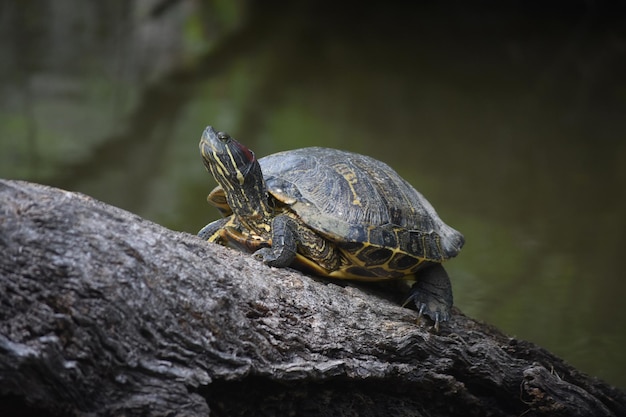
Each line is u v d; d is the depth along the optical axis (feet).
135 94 74.38
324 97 76.38
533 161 60.95
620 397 26.58
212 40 97.45
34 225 16.07
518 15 112.57
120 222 17.57
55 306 15.79
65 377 15.53
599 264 42.83
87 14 101.19
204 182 53.06
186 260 17.94
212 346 17.56
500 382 23.09
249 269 19.97
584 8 112.06
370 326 21.22
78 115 66.49
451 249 25.03
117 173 53.83
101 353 16.07
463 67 89.40
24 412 16.02
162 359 16.89
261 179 22.52
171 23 103.14
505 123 70.23
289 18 109.19
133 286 16.67
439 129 68.03
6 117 64.23
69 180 51.52
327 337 20.04
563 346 33.73
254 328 18.61
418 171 57.26
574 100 78.18
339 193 22.86
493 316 36.50
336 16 111.65
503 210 50.78
